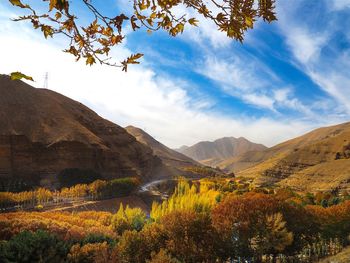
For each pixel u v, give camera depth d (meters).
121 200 159.75
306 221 64.50
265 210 59.50
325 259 58.69
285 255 63.94
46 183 188.25
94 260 38.66
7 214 79.81
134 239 41.75
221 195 140.38
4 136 192.12
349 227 71.38
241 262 55.66
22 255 37.72
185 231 45.75
